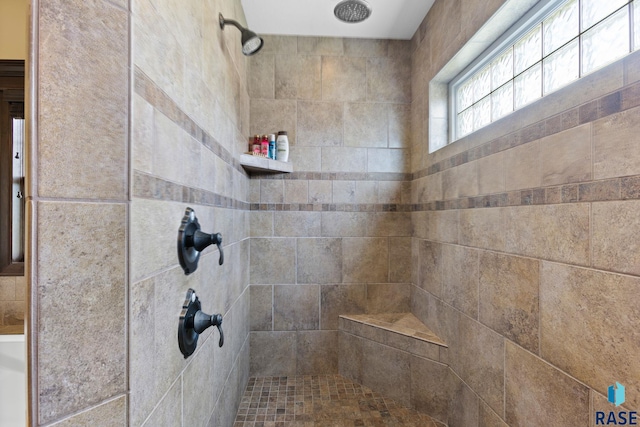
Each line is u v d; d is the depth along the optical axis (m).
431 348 1.52
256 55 1.90
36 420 0.44
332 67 1.93
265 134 1.89
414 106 1.91
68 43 0.48
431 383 1.51
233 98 1.41
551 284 0.87
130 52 0.54
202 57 0.97
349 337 1.86
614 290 0.69
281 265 1.91
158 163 0.67
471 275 1.29
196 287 0.92
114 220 0.52
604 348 0.71
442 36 1.55
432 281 1.66
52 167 0.46
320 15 1.72
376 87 1.95
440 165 1.58
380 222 1.95
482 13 1.21
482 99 1.46
